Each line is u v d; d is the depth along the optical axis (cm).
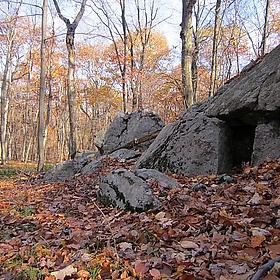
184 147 602
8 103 2653
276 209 333
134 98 1852
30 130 3506
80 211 482
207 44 2162
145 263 265
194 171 573
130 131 986
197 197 427
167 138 643
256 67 579
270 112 496
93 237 350
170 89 2102
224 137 582
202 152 576
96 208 483
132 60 1873
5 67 2162
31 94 3183
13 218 481
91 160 917
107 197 491
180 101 2144
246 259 245
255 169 486
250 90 531
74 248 326
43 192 698
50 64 2281
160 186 471
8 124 2784
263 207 340
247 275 220
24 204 578
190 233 319
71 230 389
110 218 405
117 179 481
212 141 573
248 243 271
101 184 521
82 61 2719
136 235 330
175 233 319
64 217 462
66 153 3631
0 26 2177
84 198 570
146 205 409
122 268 262
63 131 3225
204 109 634
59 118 3275
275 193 381
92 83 2891
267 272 203
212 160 563
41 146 1205
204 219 342
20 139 3800
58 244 347
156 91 2058
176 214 371
